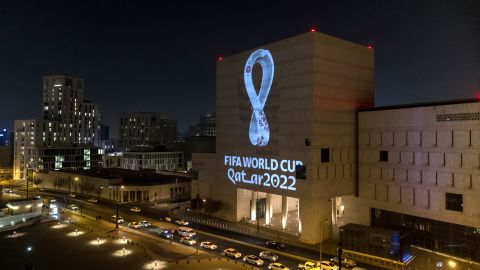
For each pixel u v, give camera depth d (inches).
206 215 4313.5
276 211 4350.4
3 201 4156.0
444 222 2856.8
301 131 3267.7
